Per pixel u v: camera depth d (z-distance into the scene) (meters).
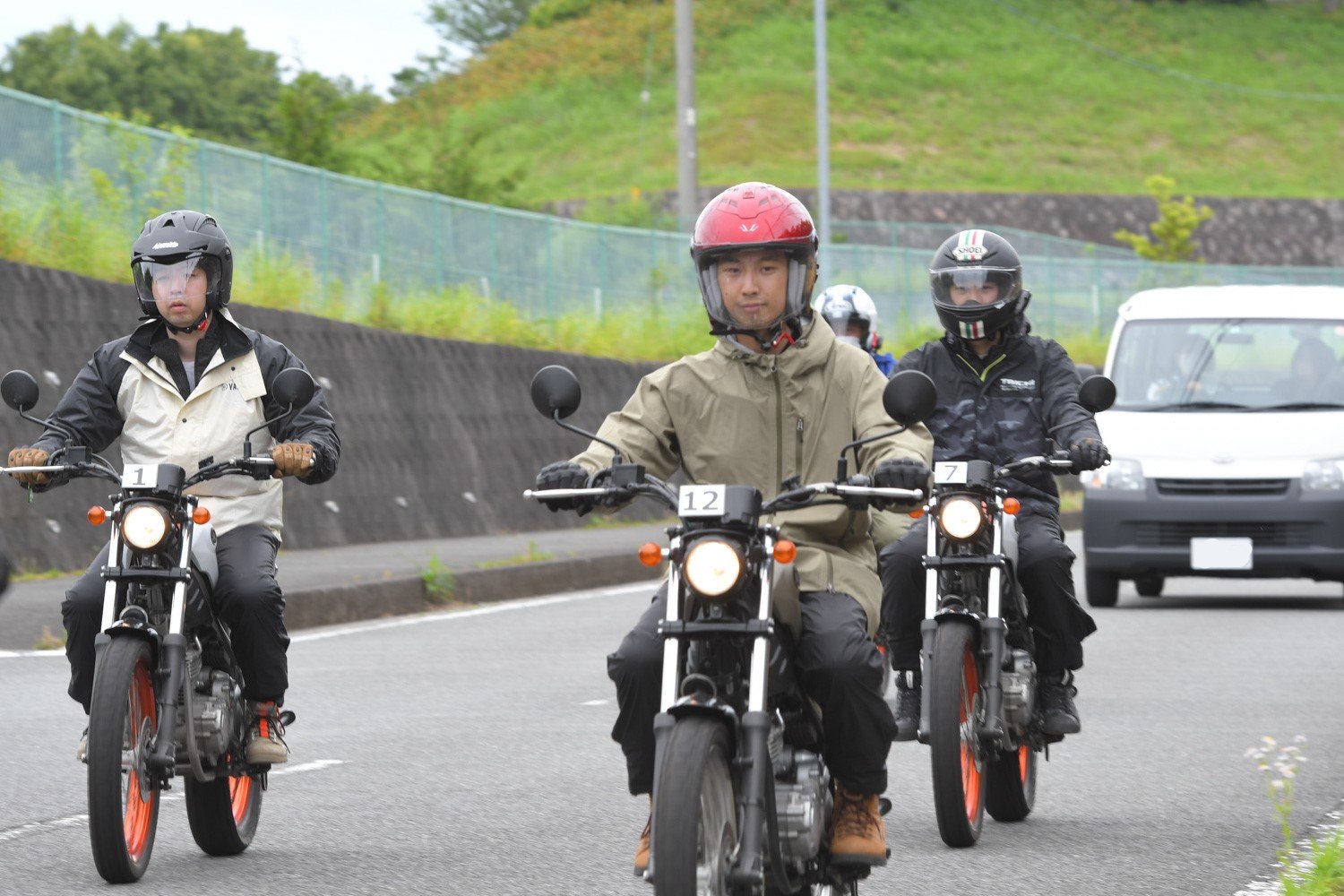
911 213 98.31
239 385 10.22
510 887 9.29
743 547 6.72
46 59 100.19
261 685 9.91
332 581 23.77
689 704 6.50
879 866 7.77
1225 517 23.30
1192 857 9.95
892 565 11.29
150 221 10.21
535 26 128.75
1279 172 119.31
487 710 15.55
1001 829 10.84
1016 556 11.12
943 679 10.23
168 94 100.62
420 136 66.25
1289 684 16.86
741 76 116.44
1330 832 10.47
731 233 7.40
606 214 69.88
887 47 124.25
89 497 26.14
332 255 37.91
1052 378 11.90
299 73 57.81
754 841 6.48
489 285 42.75
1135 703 15.71
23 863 9.84
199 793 9.91
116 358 10.30
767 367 7.60
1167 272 71.31
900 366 12.19
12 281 26.73
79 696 9.82
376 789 12.02
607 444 7.34
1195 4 144.00
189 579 9.41
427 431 34.19
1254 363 24.58
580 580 28.27
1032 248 77.31
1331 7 149.62
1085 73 128.38
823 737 7.46
